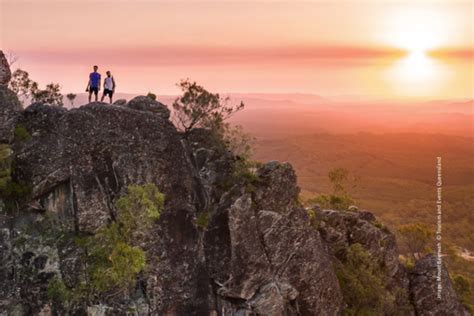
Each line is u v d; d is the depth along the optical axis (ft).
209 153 149.59
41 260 119.03
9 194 121.19
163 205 131.85
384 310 179.52
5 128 125.29
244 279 137.08
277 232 146.51
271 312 137.80
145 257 125.70
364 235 190.80
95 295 119.85
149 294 126.21
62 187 124.77
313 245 153.79
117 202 120.98
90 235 123.75
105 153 127.65
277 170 152.35
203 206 142.10
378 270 189.16
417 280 200.85
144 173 130.93
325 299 153.17
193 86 153.38
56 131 125.90
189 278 133.39
